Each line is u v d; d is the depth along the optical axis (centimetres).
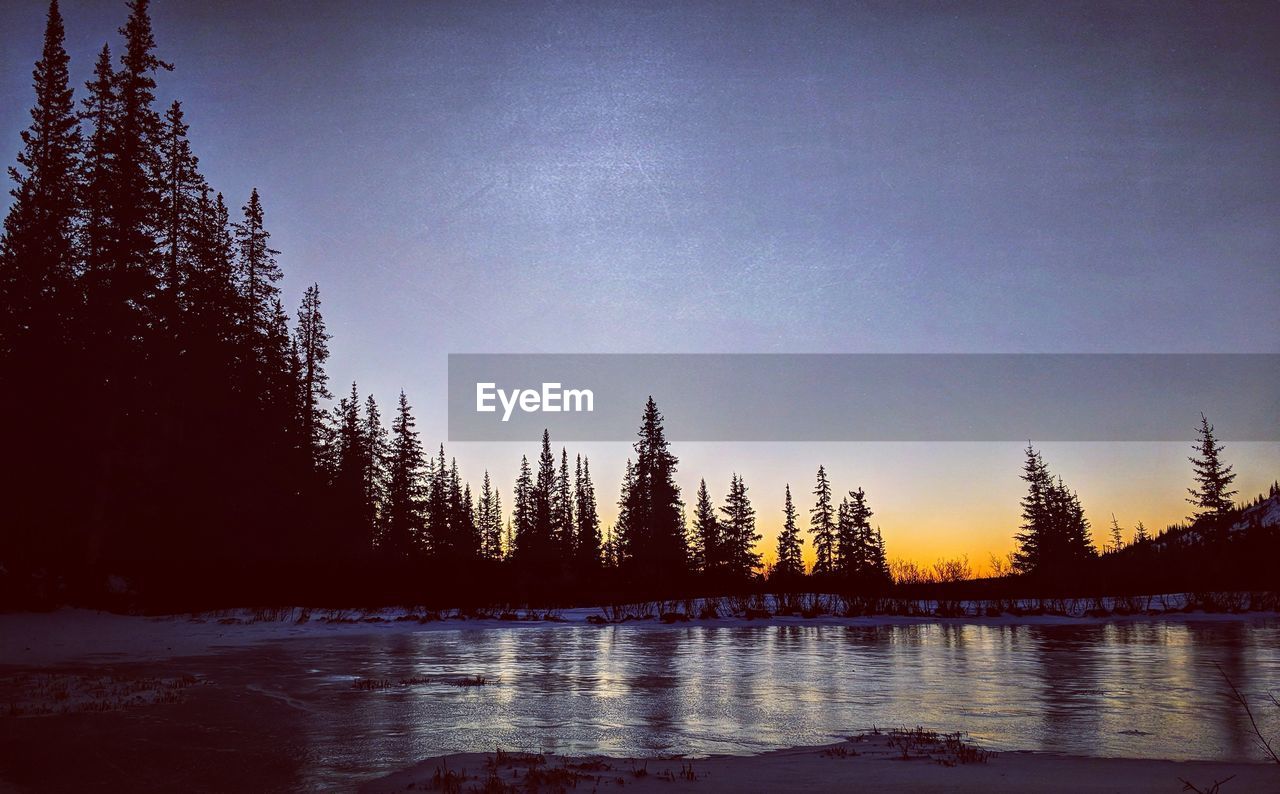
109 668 1622
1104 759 748
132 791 648
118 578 3600
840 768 701
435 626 3044
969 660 1762
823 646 2181
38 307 3178
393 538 5488
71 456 3169
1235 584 4588
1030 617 3406
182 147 3975
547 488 7544
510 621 3331
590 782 641
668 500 6241
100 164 3456
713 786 623
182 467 3659
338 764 743
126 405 3362
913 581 4847
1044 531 6594
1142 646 2047
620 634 2736
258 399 4275
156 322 3538
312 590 3947
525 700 1180
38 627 2434
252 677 1467
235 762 752
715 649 2112
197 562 3691
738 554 7050
